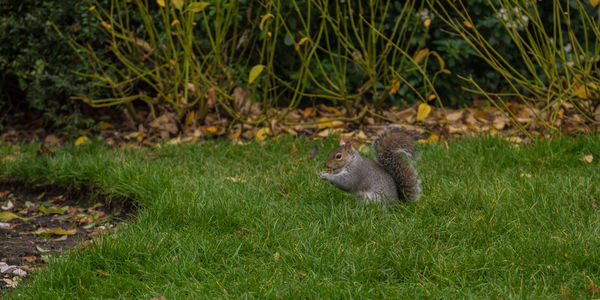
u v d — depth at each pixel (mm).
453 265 4965
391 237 5445
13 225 6770
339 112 10430
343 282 4793
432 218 5777
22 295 4758
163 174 7133
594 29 8242
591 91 8930
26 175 7867
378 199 6090
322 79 10781
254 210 6082
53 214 7156
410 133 9492
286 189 6832
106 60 9680
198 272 5051
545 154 7586
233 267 5156
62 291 4789
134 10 9930
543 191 6219
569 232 5453
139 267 5156
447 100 11328
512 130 9375
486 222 5633
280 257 5219
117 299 4723
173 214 6082
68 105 9523
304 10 10375
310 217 6023
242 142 8906
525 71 11211
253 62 10836
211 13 9867
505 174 6988
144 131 9789
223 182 6961
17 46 9484
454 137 9000
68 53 9367
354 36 10805
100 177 7340
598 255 4949
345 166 6125
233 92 10141
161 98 10023
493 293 4555
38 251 6012
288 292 4668
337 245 5328
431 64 11000
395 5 10594
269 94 10953
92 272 5020
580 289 4645
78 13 9250
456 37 10812
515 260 4980
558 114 8742
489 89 11297
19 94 10594
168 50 9125
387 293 4680
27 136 9852
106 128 10062
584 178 6637
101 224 6723
